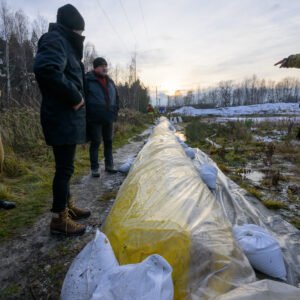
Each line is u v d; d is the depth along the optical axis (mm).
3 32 22922
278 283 1035
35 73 1849
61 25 2045
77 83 2129
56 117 2000
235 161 5500
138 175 2385
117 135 9969
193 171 2684
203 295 1154
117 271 1101
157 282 1005
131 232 1371
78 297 1118
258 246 1644
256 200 3105
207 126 11117
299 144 7441
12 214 2723
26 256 1941
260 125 14008
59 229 2201
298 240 2174
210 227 1486
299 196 3316
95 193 3412
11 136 5254
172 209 1587
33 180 3879
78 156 5633
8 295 1543
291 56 4383
